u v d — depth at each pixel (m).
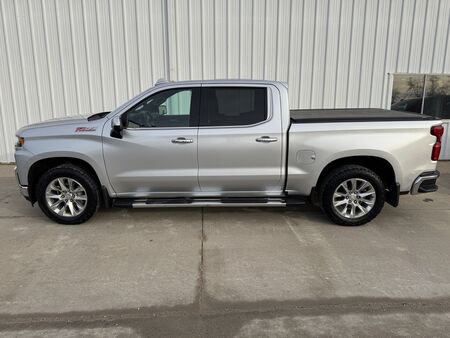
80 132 4.76
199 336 2.90
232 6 8.00
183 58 8.20
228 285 3.58
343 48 8.31
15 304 3.30
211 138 4.71
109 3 7.92
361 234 4.73
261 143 4.71
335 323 3.04
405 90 8.66
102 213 5.45
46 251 4.29
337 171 4.80
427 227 4.96
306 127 4.70
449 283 3.61
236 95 4.79
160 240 4.57
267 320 3.08
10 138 8.52
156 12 7.98
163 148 4.73
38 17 7.93
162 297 3.39
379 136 4.70
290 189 4.91
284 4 8.04
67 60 8.16
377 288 3.53
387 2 8.16
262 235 4.70
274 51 8.25
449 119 8.87
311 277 3.72
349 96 8.56
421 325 3.01
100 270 3.87
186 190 4.95
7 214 5.46
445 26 8.37
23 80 8.23
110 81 8.27
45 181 4.87
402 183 4.82
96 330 2.97
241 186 4.91
